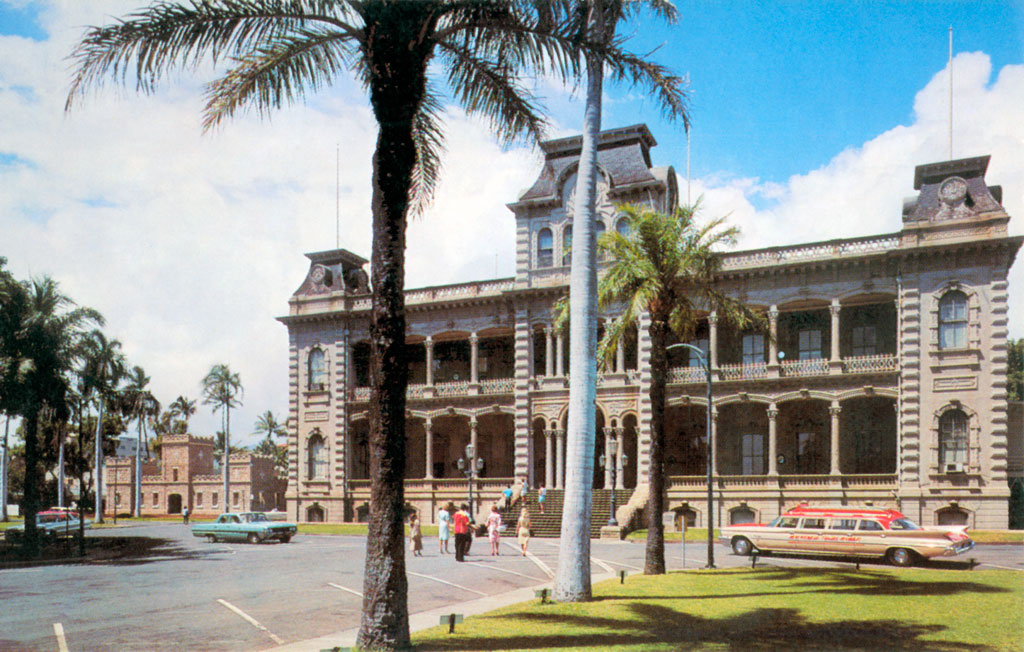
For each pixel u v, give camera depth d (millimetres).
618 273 25344
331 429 57031
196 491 85688
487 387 53125
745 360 47938
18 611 17688
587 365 18719
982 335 39531
